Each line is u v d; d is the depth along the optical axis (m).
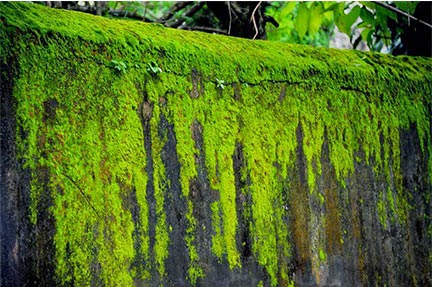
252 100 3.01
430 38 4.32
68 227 2.41
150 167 2.67
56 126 2.43
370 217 3.37
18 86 2.35
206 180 2.82
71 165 2.45
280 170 3.06
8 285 2.24
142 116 2.67
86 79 2.53
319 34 6.80
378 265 3.36
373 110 3.46
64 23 2.54
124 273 2.53
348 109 3.36
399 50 4.75
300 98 3.18
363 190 3.36
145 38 2.74
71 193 2.44
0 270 2.23
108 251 2.50
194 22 5.21
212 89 2.89
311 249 3.11
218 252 2.81
